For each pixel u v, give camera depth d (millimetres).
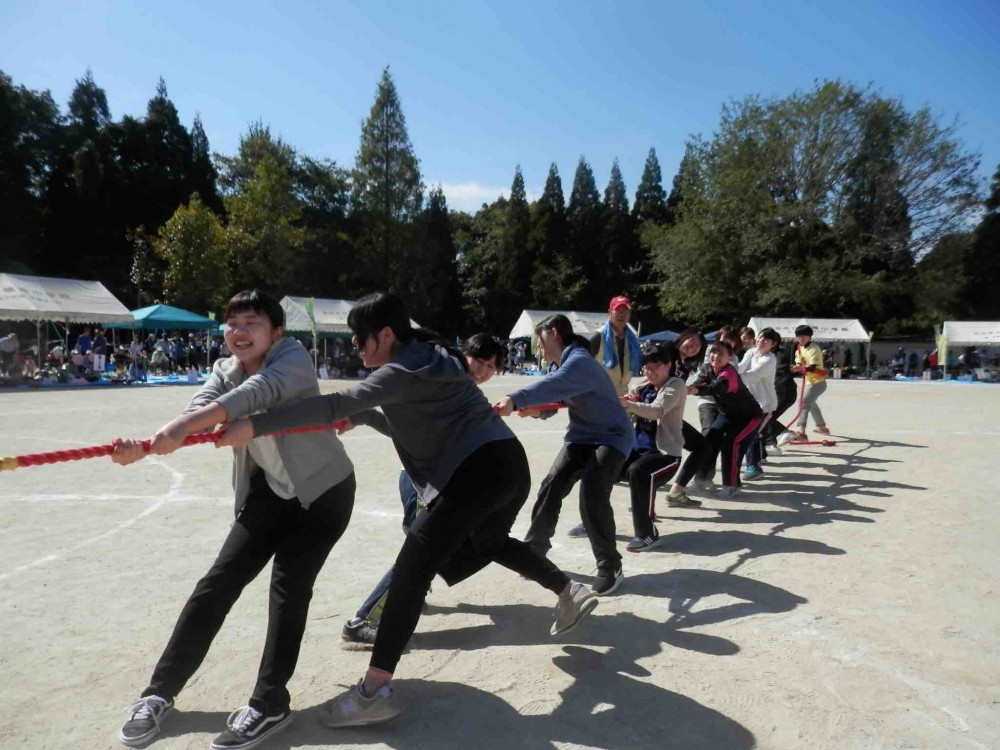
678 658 3521
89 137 55656
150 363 30578
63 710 2963
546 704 3064
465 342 4559
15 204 49969
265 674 2787
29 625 3846
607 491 4418
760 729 2865
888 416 15898
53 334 35375
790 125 43625
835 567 4961
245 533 2965
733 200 43438
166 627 3830
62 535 5629
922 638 3764
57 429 12055
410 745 2740
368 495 7191
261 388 2732
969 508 6781
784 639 3746
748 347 10078
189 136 55625
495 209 73625
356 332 3084
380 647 2889
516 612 4133
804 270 42531
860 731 2852
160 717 2783
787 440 10938
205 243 42031
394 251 56062
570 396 4379
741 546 5492
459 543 3033
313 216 58312
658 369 5477
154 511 6441
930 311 41781
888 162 42438
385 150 55594
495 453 3082
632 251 65125
